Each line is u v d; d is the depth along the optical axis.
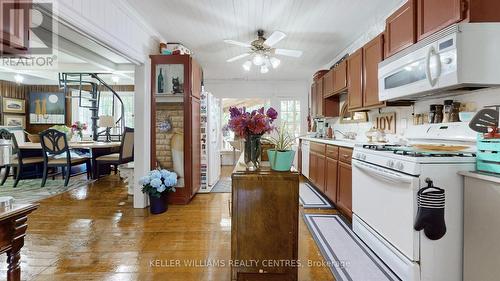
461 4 1.63
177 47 3.72
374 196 2.09
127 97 7.22
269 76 6.55
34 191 4.14
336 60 4.76
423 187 1.57
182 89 3.54
